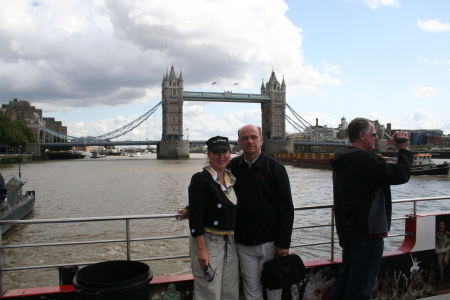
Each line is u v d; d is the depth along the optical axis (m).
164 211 26.81
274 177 4.90
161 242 17.27
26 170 77.75
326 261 6.02
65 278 5.75
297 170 81.81
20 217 23.42
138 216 5.47
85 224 21.28
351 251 4.92
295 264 4.81
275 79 183.25
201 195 4.70
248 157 5.00
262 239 4.89
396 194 38.59
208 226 4.74
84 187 42.97
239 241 4.98
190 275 5.66
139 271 4.76
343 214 4.92
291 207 4.91
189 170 76.94
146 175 62.47
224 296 4.95
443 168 58.81
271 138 182.12
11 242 17.78
